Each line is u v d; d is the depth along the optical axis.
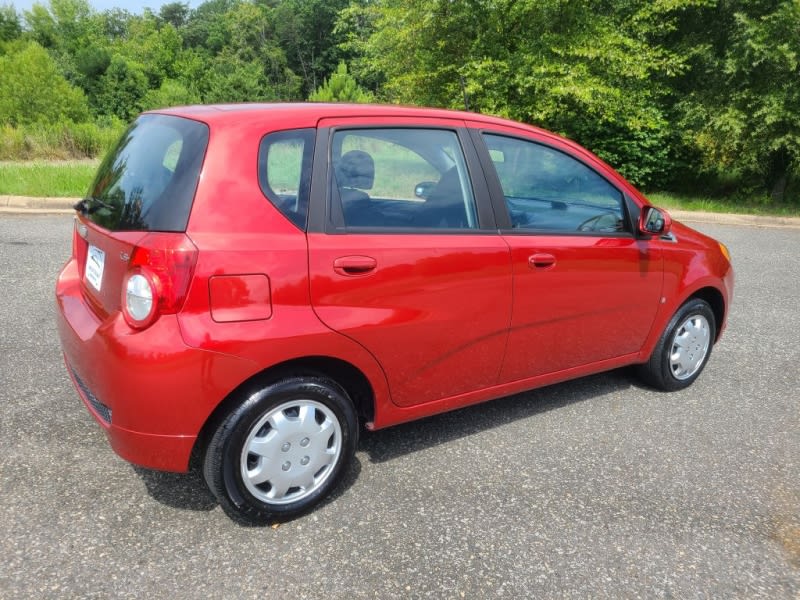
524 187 3.31
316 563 2.43
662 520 2.82
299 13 96.44
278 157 2.57
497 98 12.41
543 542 2.63
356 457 3.24
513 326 3.23
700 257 4.14
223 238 2.38
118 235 2.50
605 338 3.72
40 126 17.34
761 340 5.41
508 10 12.29
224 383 2.38
